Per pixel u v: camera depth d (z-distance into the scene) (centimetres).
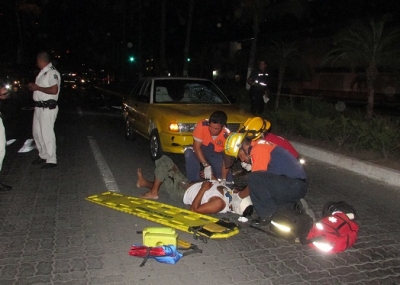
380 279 399
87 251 439
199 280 386
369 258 443
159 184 605
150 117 861
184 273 398
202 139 612
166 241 425
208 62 3141
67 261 416
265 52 1510
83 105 2214
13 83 2516
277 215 470
